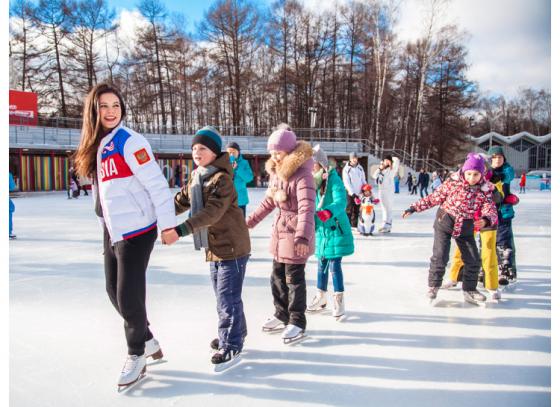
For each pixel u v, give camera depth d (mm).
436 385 2408
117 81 36688
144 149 2342
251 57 38500
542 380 2467
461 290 4418
